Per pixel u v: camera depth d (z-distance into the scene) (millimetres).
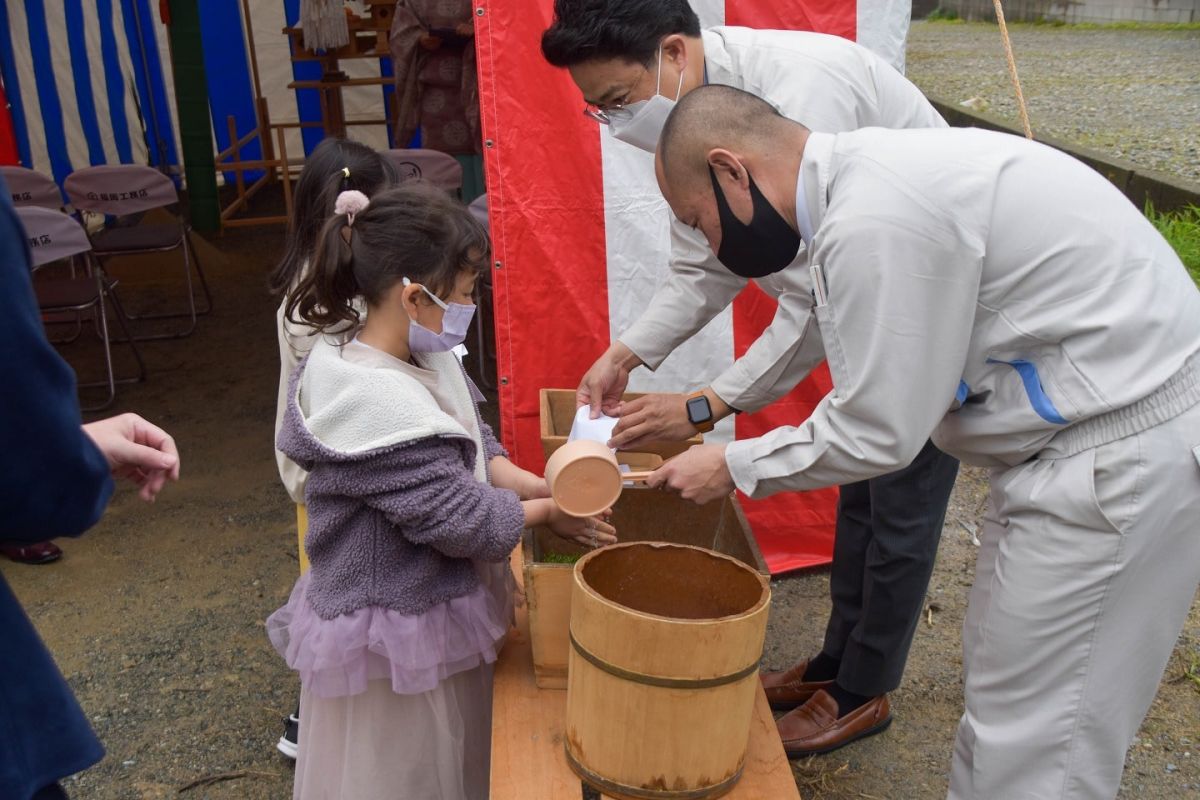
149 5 7457
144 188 5141
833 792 2463
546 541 2148
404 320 1776
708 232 1734
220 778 2549
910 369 1555
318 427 1735
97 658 3033
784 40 2232
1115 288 1550
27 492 1006
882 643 2480
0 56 6574
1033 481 1642
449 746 1915
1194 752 2568
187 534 3762
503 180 2889
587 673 1621
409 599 1811
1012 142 1627
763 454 1740
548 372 3061
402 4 5270
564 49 2068
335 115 7566
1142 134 7828
